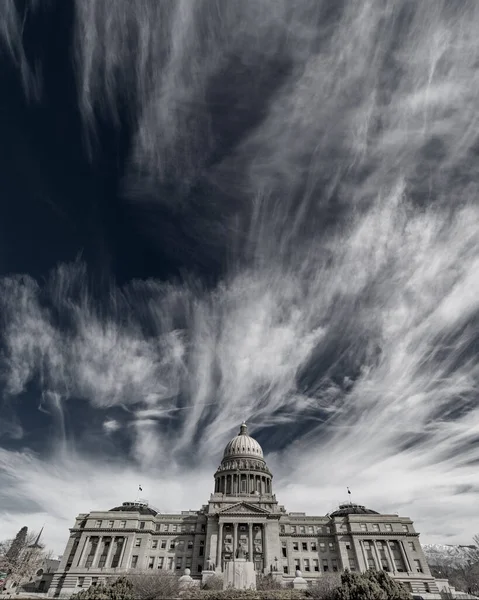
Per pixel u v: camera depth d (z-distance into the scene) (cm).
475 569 15300
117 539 10169
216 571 8744
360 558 9731
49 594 9231
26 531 17000
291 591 5525
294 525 10744
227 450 13862
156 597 4981
